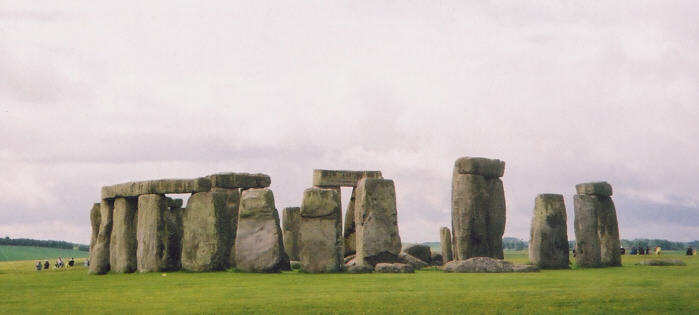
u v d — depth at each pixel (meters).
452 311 24.27
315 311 24.50
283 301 26.50
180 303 26.84
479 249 45.66
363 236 44.97
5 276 43.56
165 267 43.81
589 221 45.09
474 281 32.91
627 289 28.64
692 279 33.00
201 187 43.25
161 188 44.16
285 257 42.41
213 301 27.12
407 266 39.91
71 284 35.78
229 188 48.22
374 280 34.06
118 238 46.19
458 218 45.94
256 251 40.72
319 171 53.62
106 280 37.91
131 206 46.53
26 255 119.31
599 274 36.84
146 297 28.95
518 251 123.94
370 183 45.69
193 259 42.78
